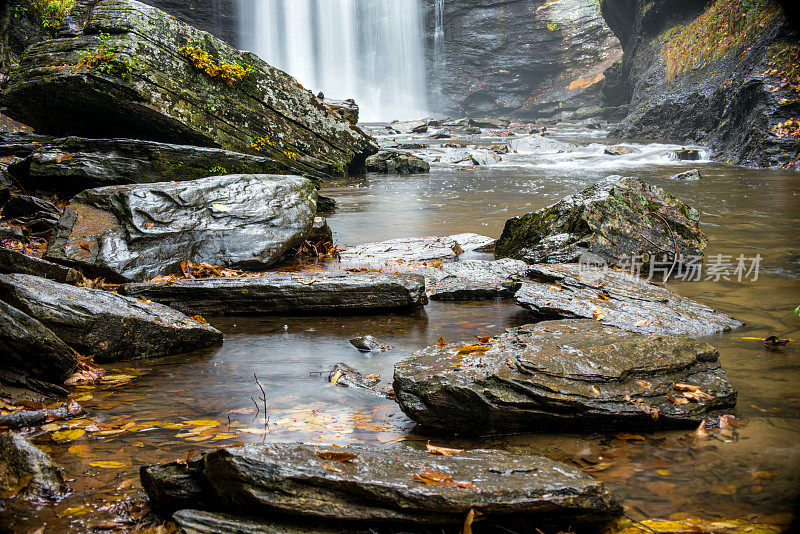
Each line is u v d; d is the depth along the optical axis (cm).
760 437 323
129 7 1263
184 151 1092
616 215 728
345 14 4603
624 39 3397
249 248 703
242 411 368
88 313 444
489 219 1058
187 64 1305
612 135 2850
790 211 1062
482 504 241
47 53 1259
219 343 500
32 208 854
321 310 579
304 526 239
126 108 1228
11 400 365
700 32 2453
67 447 321
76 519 258
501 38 4616
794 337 480
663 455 310
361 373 429
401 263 741
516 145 2498
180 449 318
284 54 4462
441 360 381
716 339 477
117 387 406
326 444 325
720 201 1172
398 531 242
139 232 663
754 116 1809
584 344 387
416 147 2536
